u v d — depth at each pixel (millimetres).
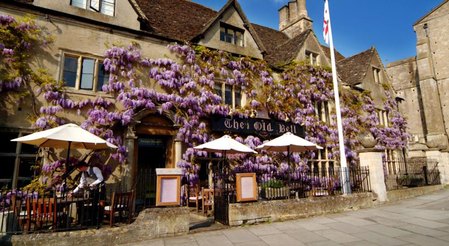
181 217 6461
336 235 6320
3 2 8453
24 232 5430
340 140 10656
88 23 9617
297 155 13148
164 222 6270
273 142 9461
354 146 15703
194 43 11695
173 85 10625
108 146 7547
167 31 11633
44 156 8289
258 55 13430
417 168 15914
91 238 5559
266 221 7605
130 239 5871
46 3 9039
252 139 11984
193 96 10922
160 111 10094
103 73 9742
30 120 8156
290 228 6969
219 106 11391
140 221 6082
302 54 15125
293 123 13516
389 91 19828
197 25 13242
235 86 12539
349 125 15891
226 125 11469
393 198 11102
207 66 11578
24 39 8438
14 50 8250
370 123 16969
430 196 12102
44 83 8461
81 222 6035
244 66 12664
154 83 10445
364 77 17828
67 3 9383
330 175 11883
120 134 9469
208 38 12062
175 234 6324
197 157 10711
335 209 8992
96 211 6586
